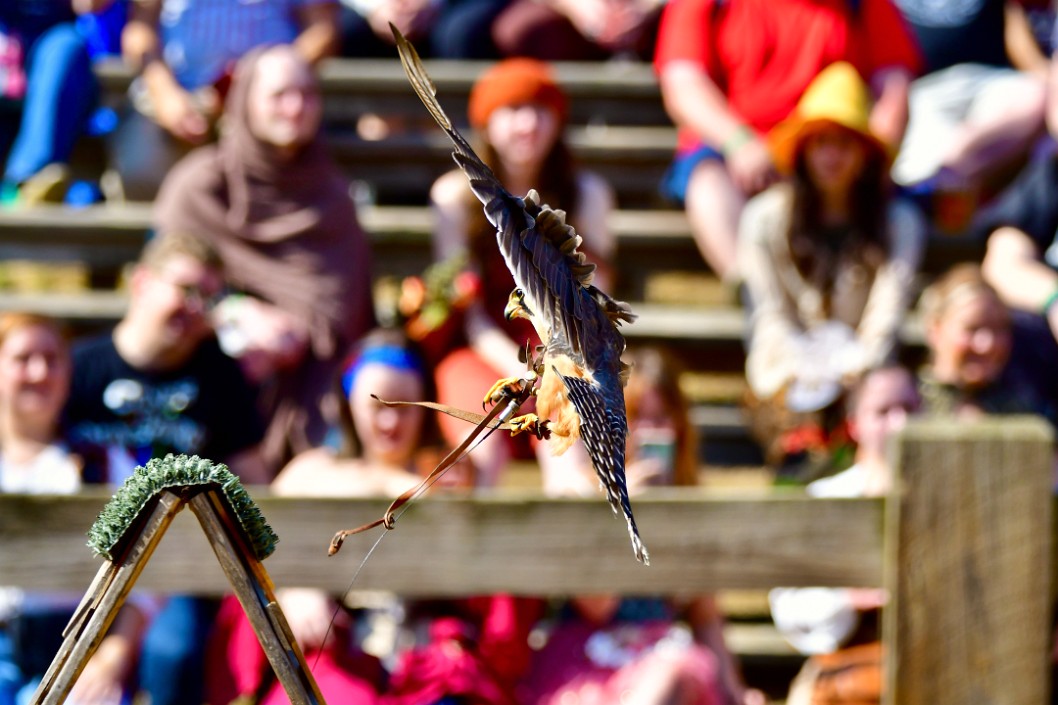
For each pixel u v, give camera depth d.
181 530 11.39
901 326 17.97
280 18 21.45
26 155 20.84
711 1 20.03
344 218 18.12
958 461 11.75
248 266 17.69
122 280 21.09
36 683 12.81
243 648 12.70
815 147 17.83
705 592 11.83
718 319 19.84
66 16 21.59
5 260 20.55
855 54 19.92
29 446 14.02
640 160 22.41
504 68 18.09
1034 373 17.47
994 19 22.27
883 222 18.05
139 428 14.78
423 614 12.84
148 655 13.24
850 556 11.91
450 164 22.39
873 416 15.19
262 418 15.66
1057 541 12.47
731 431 19.06
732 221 19.66
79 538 11.45
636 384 14.42
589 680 13.09
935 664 11.73
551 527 11.75
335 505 11.67
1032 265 18.55
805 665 16.03
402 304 16.45
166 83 20.81
